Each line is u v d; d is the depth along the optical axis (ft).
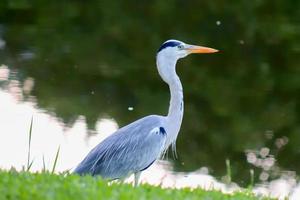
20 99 57.41
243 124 57.16
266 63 69.67
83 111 56.13
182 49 33.37
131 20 82.07
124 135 30.89
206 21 81.61
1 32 75.66
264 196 29.37
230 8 86.12
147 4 87.97
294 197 44.65
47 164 44.27
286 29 78.89
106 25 80.12
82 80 63.16
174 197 24.70
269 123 57.47
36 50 70.38
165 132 32.12
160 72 33.37
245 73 67.31
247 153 52.75
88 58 69.15
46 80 62.49
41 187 23.88
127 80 63.87
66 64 66.95
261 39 75.77
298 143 53.88
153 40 75.61
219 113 59.31
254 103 60.85
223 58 71.05
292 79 65.77
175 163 49.29
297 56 71.41
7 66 65.62
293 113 58.95
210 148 53.57
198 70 67.87
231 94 62.34
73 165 44.68
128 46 73.31
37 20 80.84
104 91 61.11
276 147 53.72
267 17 83.20
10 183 24.09
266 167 50.42
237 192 28.89
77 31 77.66
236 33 77.87
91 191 23.56
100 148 30.50
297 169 49.96
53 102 57.16
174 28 79.46
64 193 23.27
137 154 30.83
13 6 85.35
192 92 62.64
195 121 57.77
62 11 84.69
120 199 23.07
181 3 87.86
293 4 87.45
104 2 88.74
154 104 60.18
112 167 30.30
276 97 61.87
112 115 56.49
